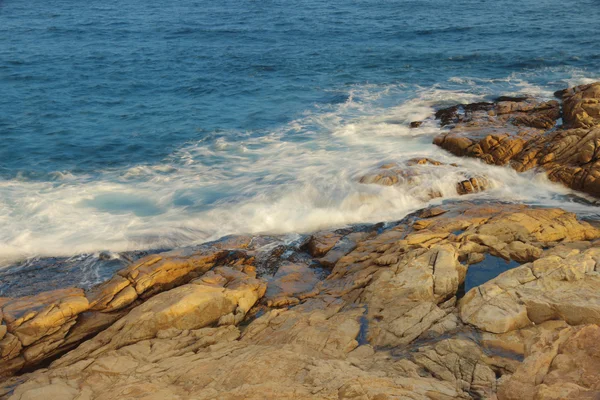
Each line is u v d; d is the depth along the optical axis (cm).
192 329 1387
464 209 1875
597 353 819
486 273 1512
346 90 3372
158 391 1077
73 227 1914
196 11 6544
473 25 5128
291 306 1488
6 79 3719
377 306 1362
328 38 4841
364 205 1978
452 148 2361
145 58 4294
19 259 1731
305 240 1809
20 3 7312
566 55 3875
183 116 3033
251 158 2464
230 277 1571
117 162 2473
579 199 1986
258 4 7006
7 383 1228
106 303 1457
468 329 1212
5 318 1347
